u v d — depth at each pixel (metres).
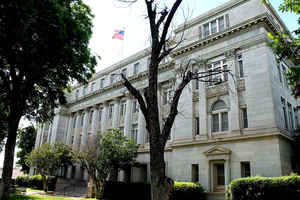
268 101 20.80
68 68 20.45
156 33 10.10
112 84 39.84
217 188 22.12
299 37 12.51
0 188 16.72
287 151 20.84
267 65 21.56
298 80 12.30
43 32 16.67
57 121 49.41
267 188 15.95
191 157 24.42
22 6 14.69
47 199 22.59
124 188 27.22
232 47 24.28
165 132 9.03
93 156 28.20
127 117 35.81
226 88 23.84
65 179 38.69
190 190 20.88
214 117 24.39
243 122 22.27
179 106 27.16
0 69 17.72
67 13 18.11
